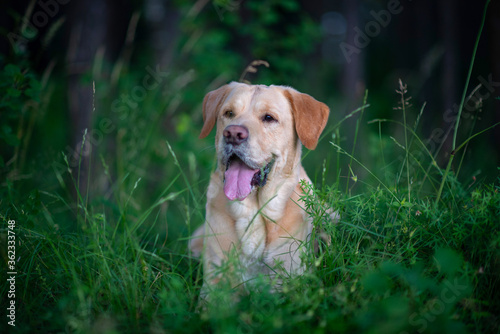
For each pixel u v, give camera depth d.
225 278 2.78
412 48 11.63
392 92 11.05
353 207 3.30
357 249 2.98
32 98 3.98
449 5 7.90
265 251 3.28
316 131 3.41
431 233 2.93
